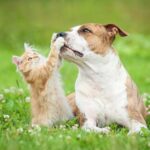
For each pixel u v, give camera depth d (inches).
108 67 396.5
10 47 930.7
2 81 653.9
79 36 388.8
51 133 363.3
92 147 333.7
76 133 362.0
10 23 1076.5
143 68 770.2
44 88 381.4
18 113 437.7
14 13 1143.0
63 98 391.2
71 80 664.4
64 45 384.8
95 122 399.9
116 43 909.8
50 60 377.4
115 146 327.9
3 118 414.0
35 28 1044.5
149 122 430.9
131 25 1111.0
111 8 1192.8
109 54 396.8
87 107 399.9
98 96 398.9
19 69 385.4
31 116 406.3
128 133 377.1
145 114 433.4
